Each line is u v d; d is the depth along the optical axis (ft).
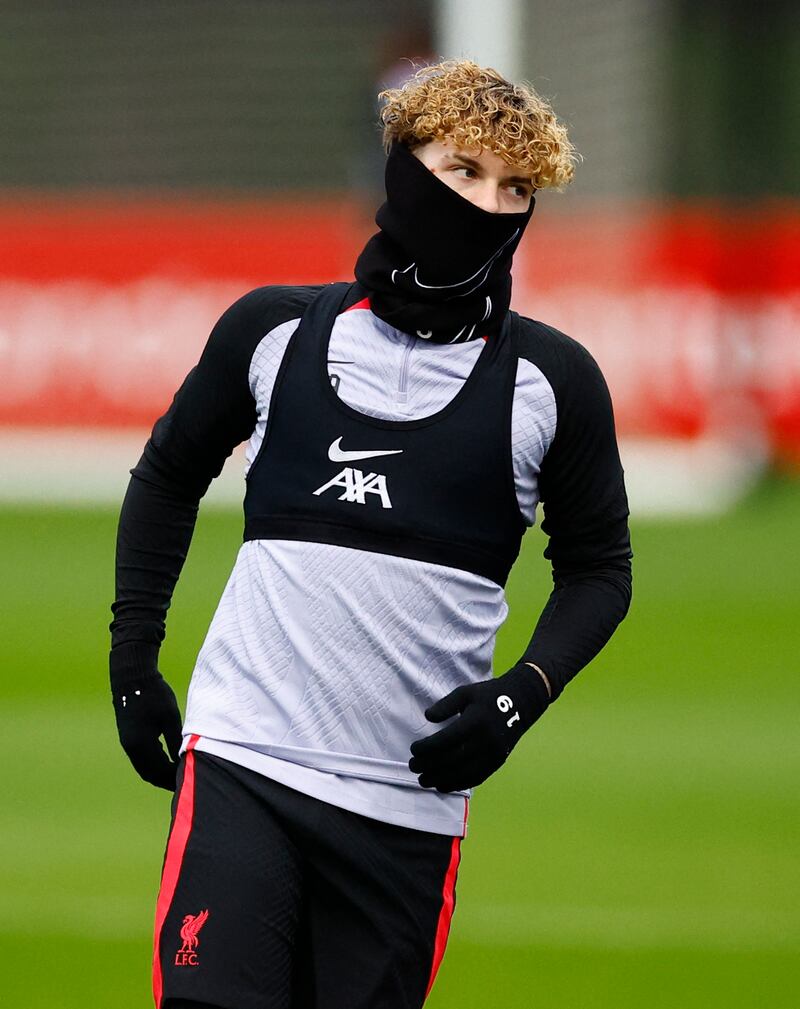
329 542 35.24
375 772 35.06
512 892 65.31
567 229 157.28
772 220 163.02
